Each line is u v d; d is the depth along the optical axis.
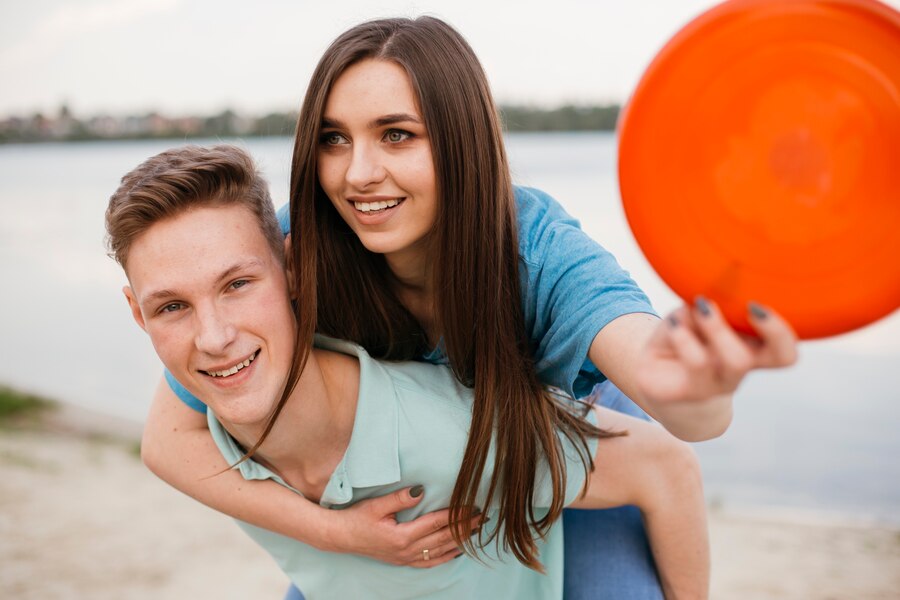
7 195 31.95
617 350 1.51
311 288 1.68
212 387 1.57
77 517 5.10
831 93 0.99
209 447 1.86
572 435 1.82
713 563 4.79
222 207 1.54
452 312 1.81
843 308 1.02
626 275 1.69
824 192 1.00
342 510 1.75
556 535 1.92
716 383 1.03
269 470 1.81
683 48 1.01
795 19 0.99
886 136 0.99
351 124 1.72
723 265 1.04
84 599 3.99
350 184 1.73
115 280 18.53
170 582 4.23
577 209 17.12
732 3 1.00
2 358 12.12
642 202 1.05
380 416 1.71
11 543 4.67
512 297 1.82
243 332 1.55
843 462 7.04
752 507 6.07
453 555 1.79
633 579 1.97
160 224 1.50
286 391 1.62
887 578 4.51
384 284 1.96
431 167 1.75
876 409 8.38
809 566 4.71
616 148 1.05
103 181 35.91
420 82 1.73
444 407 1.75
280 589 4.16
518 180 2.28
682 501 1.92
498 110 1.89
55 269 19.56
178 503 5.41
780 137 1.01
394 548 1.71
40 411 8.36
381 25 1.79
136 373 11.52
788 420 8.20
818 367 9.79
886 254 1.01
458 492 1.70
